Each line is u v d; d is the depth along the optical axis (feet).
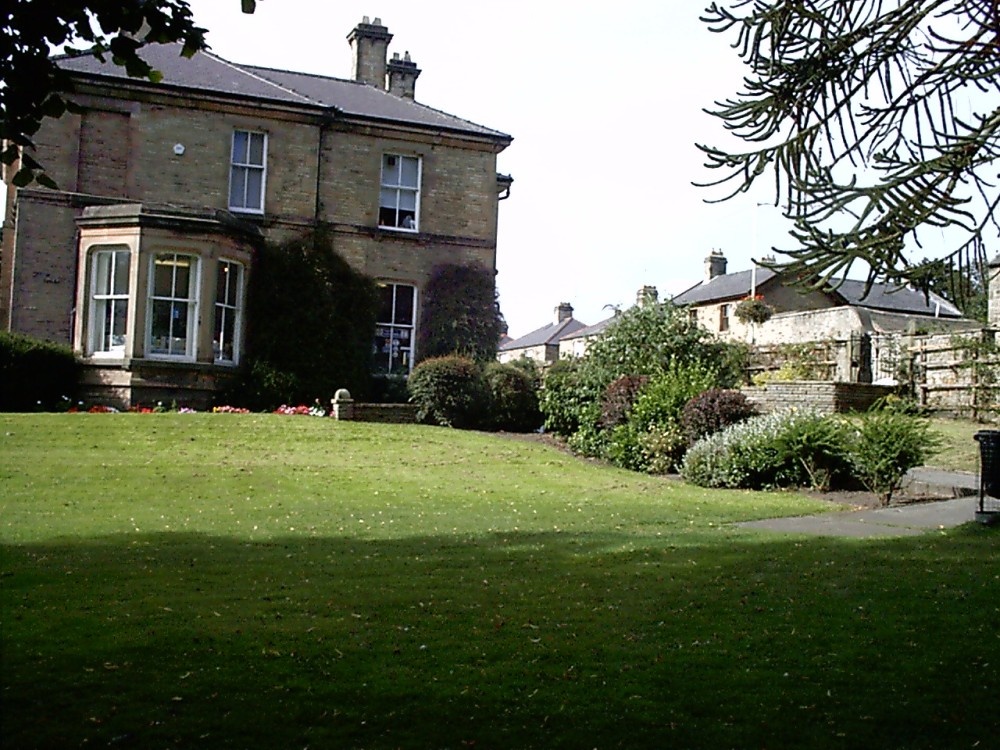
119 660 15.57
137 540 28.19
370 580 22.72
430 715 13.44
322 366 69.10
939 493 41.14
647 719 13.37
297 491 39.19
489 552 27.22
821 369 73.00
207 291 62.39
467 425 65.46
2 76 15.94
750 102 19.89
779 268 17.46
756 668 15.67
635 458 51.85
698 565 24.82
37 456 42.27
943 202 16.16
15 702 13.55
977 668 15.67
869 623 18.49
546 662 15.92
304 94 77.92
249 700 13.87
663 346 61.72
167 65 71.51
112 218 60.95
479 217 78.43
